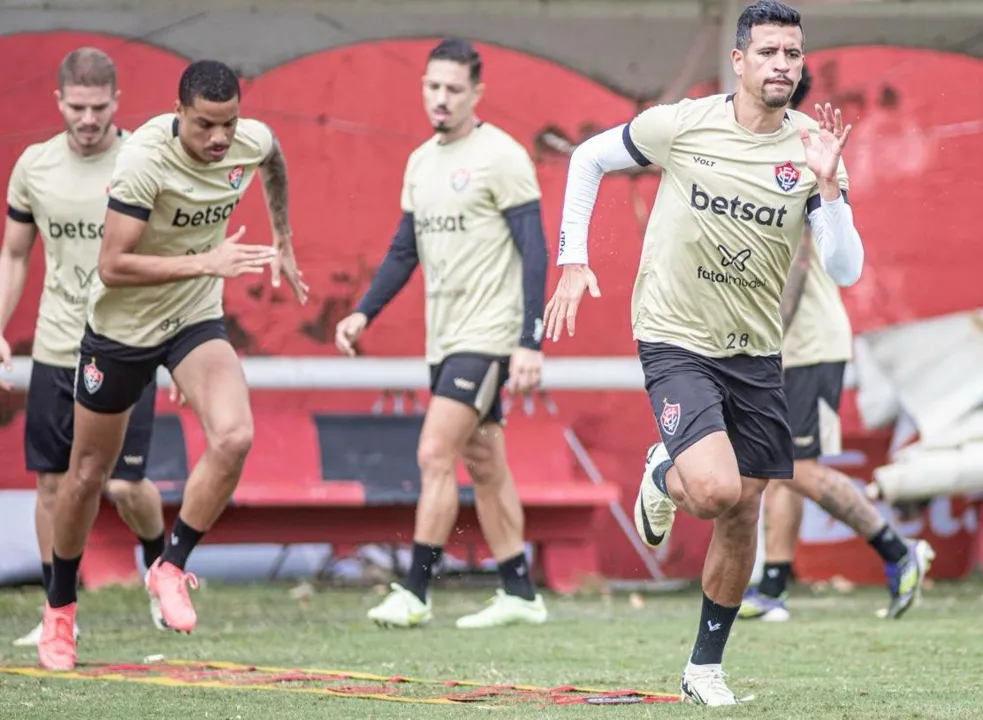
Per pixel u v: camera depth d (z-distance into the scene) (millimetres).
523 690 17234
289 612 28125
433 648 22312
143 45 33250
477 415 25609
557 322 16500
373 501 31719
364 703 16172
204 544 31953
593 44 34375
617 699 16312
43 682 18281
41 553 24250
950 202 34969
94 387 19688
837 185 15102
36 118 32875
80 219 23203
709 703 15945
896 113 34875
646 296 16219
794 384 26750
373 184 34062
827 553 35312
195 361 19969
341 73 33938
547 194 34312
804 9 34562
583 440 34594
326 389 33906
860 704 15898
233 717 15195
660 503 16312
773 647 22266
